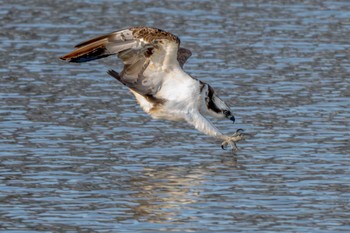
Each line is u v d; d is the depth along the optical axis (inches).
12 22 1123.9
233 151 712.4
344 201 607.8
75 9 1190.3
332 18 1159.0
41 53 1002.1
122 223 567.8
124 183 639.8
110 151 708.7
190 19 1144.8
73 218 575.2
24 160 682.2
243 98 852.0
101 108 820.0
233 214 583.8
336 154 703.7
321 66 960.9
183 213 585.6
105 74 936.3
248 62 973.2
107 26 1113.4
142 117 797.9
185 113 652.1
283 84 896.3
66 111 808.9
